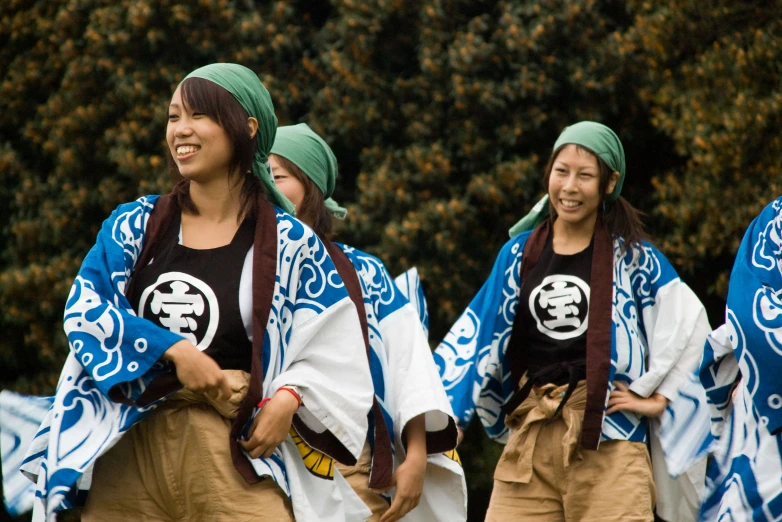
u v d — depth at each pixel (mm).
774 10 17078
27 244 18922
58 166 18938
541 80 17609
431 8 17891
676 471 8352
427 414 7266
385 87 18469
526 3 17891
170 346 5152
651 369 8375
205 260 5566
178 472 5375
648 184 19297
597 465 8164
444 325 18000
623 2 18656
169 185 17469
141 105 18188
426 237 17516
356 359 5805
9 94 19484
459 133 18031
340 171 19547
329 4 20109
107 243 5523
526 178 17500
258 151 5895
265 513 5406
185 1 17984
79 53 18875
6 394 5883
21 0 19297
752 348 7086
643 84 18031
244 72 5793
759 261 7258
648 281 8633
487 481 18016
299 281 5781
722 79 16938
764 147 16656
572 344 8375
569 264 8570
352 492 6035
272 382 5520
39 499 5270
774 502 7098
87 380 5359
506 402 8766
